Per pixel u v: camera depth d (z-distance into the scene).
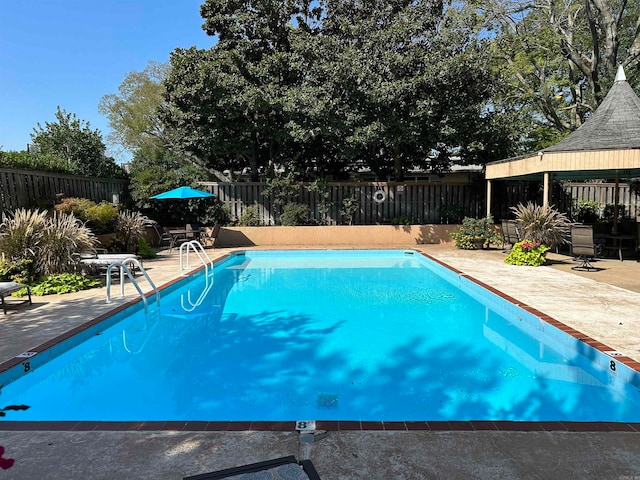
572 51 18.25
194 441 2.67
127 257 9.12
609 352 4.19
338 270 11.04
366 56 12.51
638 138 9.79
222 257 11.88
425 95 12.43
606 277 8.38
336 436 2.71
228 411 3.63
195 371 4.53
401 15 13.18
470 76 12.42
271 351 5.11
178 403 3.78
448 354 4.95
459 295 8.02
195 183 15.35
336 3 14.80
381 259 12.91
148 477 2.29
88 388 4.13
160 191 14.67
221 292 8.42
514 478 2.27
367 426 2.84
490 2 18.23
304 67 13.76
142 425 2.87
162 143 30.80
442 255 11.95
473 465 2.39
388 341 5.42
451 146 14.71
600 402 3.70
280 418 3.50
